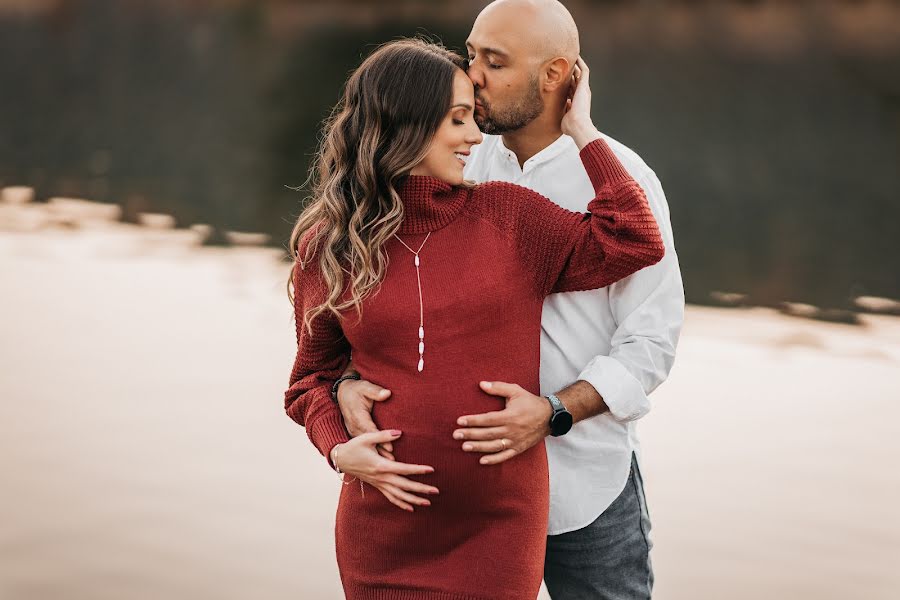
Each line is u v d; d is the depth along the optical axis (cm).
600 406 267
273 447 527
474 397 253
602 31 1966
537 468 262
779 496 482
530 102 272
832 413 559
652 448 527
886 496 478
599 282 260
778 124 1370
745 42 1873
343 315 260
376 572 262
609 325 280
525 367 259
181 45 2119
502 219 258
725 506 474
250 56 1992
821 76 1639
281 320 701
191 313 712
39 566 423
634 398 269
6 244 880
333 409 267
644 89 1569
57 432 538
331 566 430
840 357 639
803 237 909
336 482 496
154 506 471
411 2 2347
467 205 260
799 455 516
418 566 260
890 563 429
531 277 258
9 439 529
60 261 834
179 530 454
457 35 1959
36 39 2202
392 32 2073
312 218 270
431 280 254
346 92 265
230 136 1396
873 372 614
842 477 492
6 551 434
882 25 1908
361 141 257
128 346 651
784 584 416
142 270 812
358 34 2133
